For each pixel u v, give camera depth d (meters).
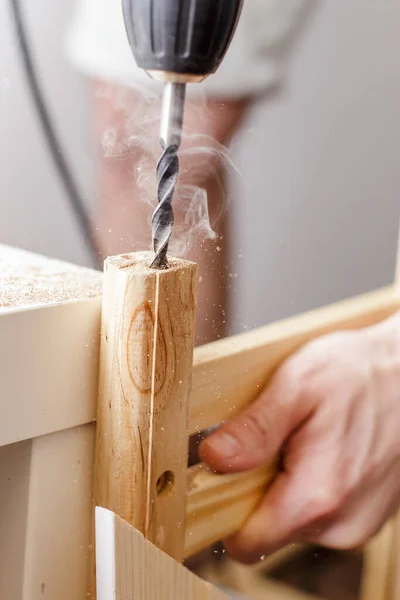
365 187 1.01
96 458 0.37
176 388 0.35
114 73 0.74
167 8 0.30
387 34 0.95
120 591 0.31
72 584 0.39
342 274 1.02
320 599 0.89
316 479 0.51
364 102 0.98
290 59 0.85
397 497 0.59
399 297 0.66
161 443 0.36
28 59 0.72
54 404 0.34
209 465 0.44
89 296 0.35
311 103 0.93
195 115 0.73
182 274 0.34
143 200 0.66
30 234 0.84
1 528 0.37
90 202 0.77
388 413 0.54
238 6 0.32
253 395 0.48
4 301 0.33
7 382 0.32
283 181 0.95
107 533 0.30
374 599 0.72
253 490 0.48
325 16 0.90
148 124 0.75
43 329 0.33
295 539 0.51
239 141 0.83
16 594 0.37
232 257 0.82
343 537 0.54
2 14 0.73
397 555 0.69
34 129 0.81
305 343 0.53
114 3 0.71
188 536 0.42
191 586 0.35
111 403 0.35
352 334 0.56
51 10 0.82
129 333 0.33
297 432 0.50
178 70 0.32
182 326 0.35
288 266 0.97
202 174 0.75
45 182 0.81
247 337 0.49
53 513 0.37
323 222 1.00
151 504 0.36
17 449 0.35
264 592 0.89
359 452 0.52
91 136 0.80
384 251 1.02
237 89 0.74
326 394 0.50
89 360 0.35
